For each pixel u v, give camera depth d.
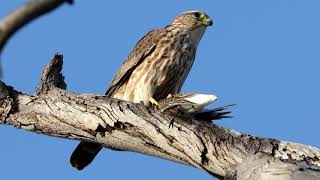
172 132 9.85
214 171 9.76
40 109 10.23
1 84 10.23
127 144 10.26
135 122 9.98
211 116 10.38
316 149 9.83
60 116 10.19
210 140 9.70
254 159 8.80
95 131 10.16
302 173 8.16
